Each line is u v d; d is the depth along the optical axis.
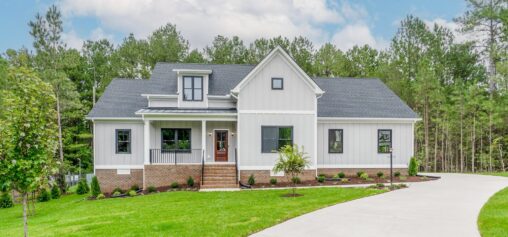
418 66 34.28
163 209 12.02
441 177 20.41
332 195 13.92
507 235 7.85
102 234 8.71
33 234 9.70
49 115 8.13
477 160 32.84
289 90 19.28
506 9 31.14
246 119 18.95
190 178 18.61
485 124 30.64
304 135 19.30
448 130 32.84
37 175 7.65
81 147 32.84
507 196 12.88
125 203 14.54
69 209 14.80
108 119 20.09
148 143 19.11
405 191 14.78
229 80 22.16
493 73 32.94
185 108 20.58
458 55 34.44
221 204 12.61
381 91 24.17
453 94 32.84
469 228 8.67
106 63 41.75
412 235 8.12
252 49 38.50
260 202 12.86
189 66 23.27
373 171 21.16
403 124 21.58
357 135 21.12
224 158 21.08
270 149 19.05
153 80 21.91
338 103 22.22
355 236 8.09
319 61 39.19
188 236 8.22
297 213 10.53
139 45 39.06
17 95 7.65
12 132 7.38
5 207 17.97
